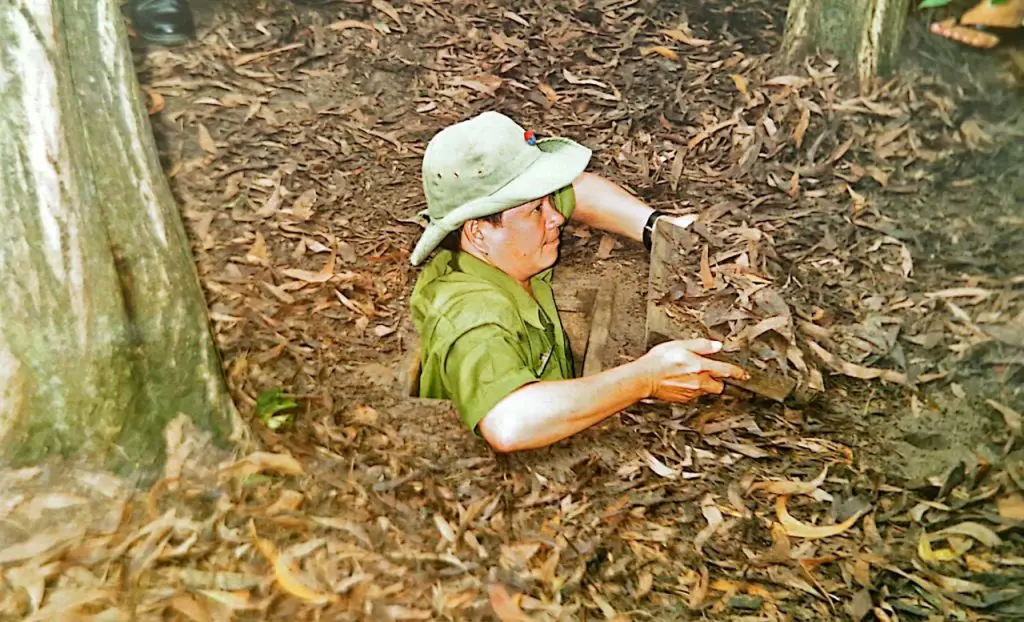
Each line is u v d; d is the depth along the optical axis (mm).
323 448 1271
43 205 1042
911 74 2129
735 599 1115
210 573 1069
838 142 2006
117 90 1131
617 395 1265
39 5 1019
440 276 1319
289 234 1764
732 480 1275
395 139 2068
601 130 2109
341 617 1055
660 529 1203
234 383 1374
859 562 1162
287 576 1083
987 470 1271
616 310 1593
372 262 1701
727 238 1696
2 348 1055
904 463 1301
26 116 1021
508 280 1307
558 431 1233
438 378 1339
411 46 2389
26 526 1044
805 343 1475
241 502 1152
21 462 1073
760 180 1927
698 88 2232
